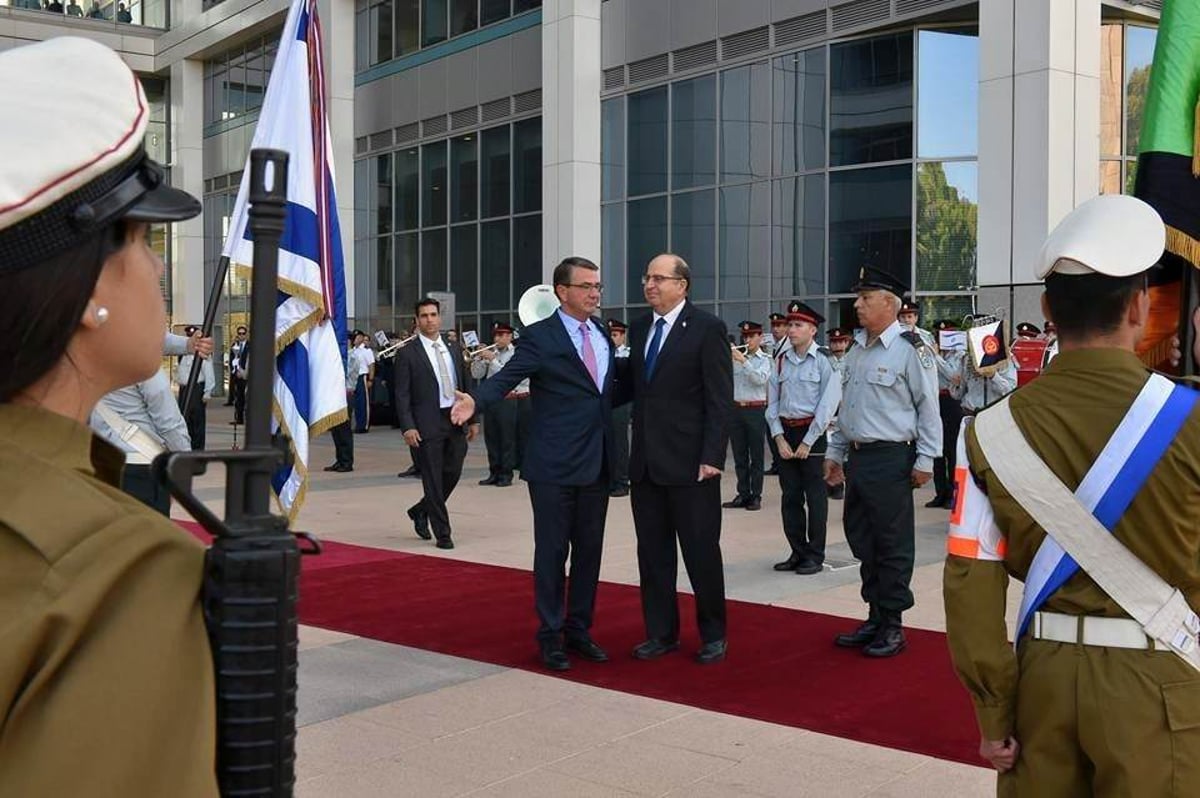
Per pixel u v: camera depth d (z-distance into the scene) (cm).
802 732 452
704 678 530
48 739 91
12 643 91
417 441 888
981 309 1395
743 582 757
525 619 650
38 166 98
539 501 557
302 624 635
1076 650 213
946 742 438
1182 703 206
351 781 397
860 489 577
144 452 309
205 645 102
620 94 1894
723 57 1741
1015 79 1356
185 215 112
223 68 3081
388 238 2406
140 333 112
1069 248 217
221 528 106
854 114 1591
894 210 1560
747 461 1105
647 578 576
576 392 561
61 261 102
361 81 2459
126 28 3209
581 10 1889
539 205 2025
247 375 118
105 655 94
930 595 709
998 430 221
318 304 554
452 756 425
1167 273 342
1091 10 1361
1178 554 206
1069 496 211
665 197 1830
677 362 551
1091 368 216
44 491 99
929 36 1526
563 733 452
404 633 616
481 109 2142
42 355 103
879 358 573
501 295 2114
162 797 94
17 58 104
